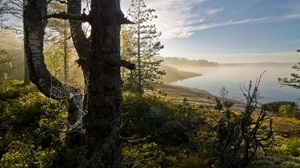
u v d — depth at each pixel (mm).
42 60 8125
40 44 7984
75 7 8727
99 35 4910
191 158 9422
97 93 4973
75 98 8344
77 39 8422
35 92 17031
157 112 14234
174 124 12430
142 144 11117
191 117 16703
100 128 4977
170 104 20297
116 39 5008
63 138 7973
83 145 7133
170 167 8992
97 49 4945
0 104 13375
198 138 12562
